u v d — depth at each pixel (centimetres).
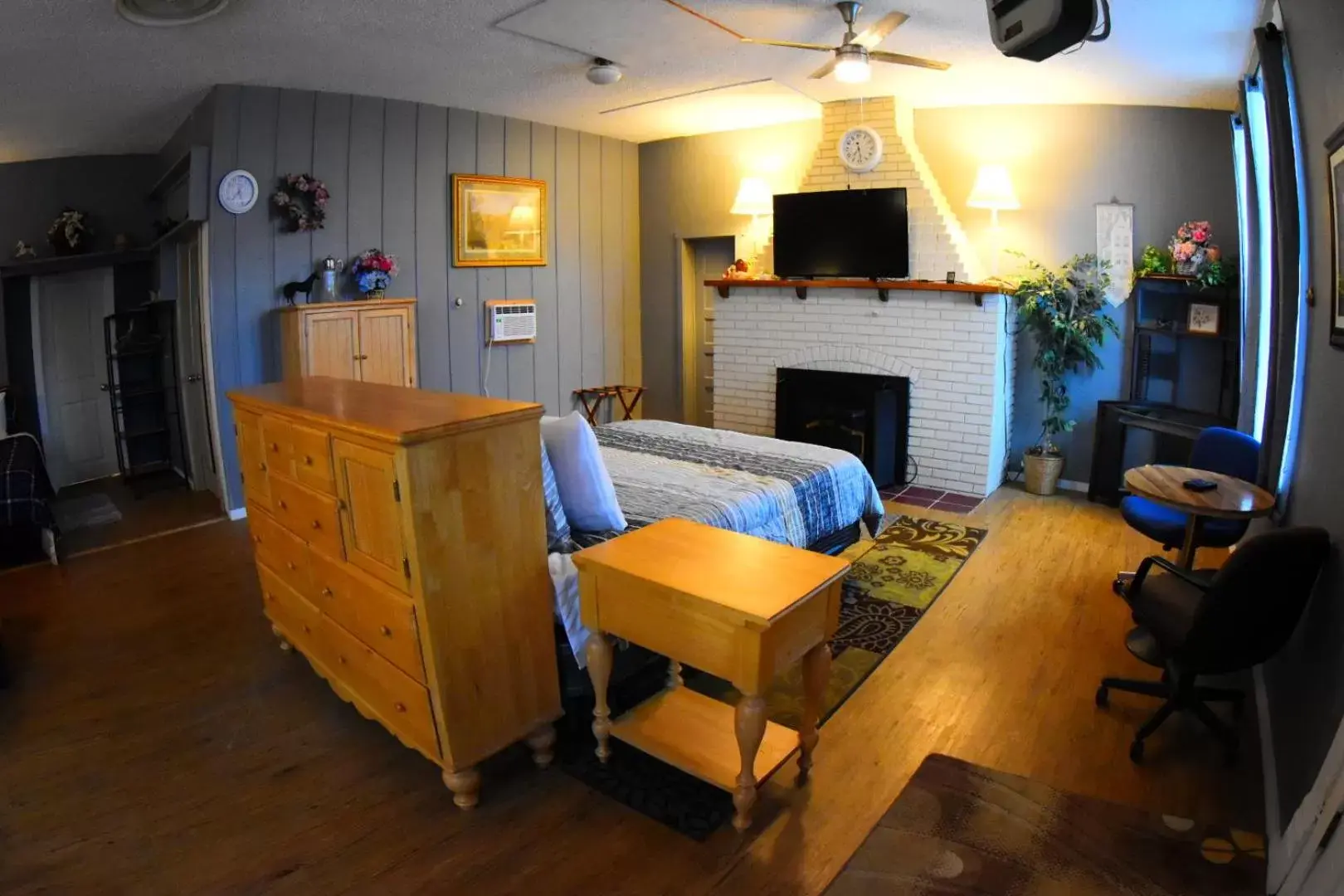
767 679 206
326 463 241
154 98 445
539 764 251
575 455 277
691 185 679
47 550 418
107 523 487
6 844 218
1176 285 496
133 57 370
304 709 285
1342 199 219
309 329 472
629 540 250
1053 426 541
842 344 583
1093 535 459
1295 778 211
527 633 241
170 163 547
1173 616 260
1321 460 248
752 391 635
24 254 529
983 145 549
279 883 204
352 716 280
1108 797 235
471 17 357
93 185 559
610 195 688
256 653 325
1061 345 518
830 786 241
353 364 496
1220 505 294
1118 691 292
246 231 476
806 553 240
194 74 417
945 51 405
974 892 199
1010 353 547
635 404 739
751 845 217
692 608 212
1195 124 486
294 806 233
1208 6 296
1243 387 399
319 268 508
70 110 435
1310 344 274
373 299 511
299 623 287
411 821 227
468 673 226
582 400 695
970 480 544
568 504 283
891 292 554
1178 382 505
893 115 540
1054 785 240
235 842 219
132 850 215
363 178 524
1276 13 294
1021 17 238
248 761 255
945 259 539
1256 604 227
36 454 458
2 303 527
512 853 214
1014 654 320
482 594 228
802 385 603
